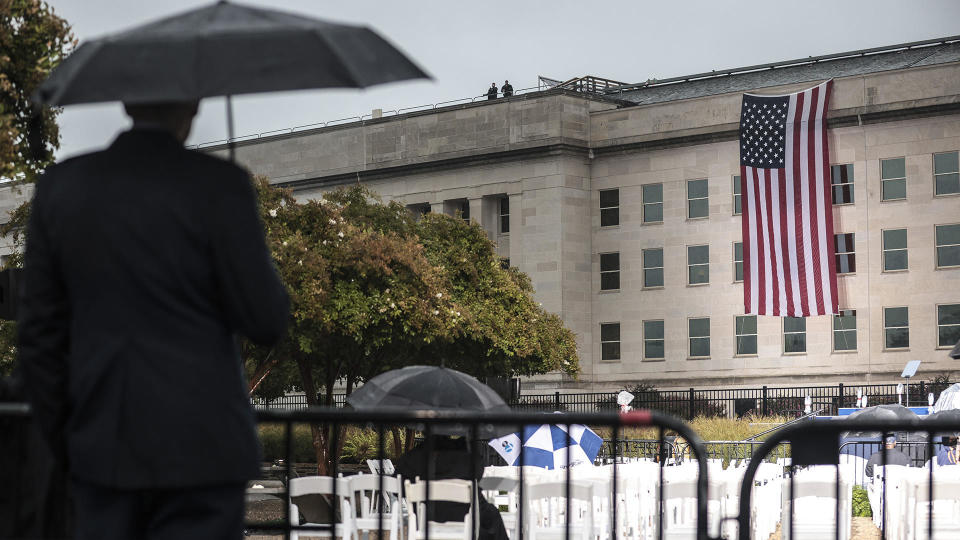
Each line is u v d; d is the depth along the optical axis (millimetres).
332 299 27438
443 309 29047
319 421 5980
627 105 72688
